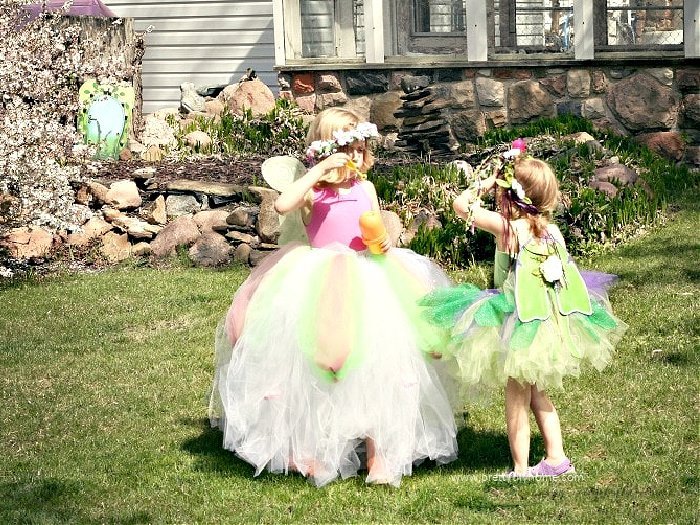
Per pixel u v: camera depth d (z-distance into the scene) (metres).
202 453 5.44
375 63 12.61
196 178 10.84
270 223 9.55
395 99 12.61
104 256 9.91
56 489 5.01
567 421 5.58
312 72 12.96
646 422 5.48
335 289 4.92
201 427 5.84
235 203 10.22
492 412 5.85
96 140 12.30
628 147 11.33
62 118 12.49
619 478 4.80
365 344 4.82
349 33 12.84
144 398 6.32
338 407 4.84
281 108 12.95
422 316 5.03
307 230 5.36
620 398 5.85
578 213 9.15
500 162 5.08
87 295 8.67
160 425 5.88
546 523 4.37
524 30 12.23
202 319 7.95
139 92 13.93
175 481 5.07
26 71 10.86
